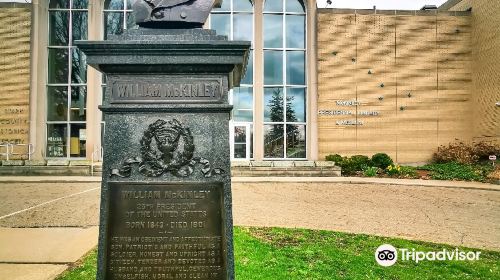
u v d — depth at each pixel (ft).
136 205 10.74
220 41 10.74
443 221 32.35
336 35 82.58
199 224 10.78
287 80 84.64
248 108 83.51
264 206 37.70
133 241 10.67
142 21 11.44
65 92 83.10
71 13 83.51
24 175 63.05
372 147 81.82
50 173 63.46
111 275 10.57
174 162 10.87
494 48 78.79
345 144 81.51
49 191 45.88
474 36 83.76
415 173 68.03
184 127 10.98
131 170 10.82
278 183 56.03
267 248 21.58
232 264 10.76
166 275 10.66
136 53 10.77
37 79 80.43
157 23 11.50
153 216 10.74
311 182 57.16
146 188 10.78
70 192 45.09
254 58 83.10
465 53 84.17
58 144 82.38
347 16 82.89
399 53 83.05
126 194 10.75
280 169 66.59
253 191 48.21
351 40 82.64
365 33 82.94
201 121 11.03
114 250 10.62
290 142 83.71
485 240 26.30
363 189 51.01
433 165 76.74
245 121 83.20
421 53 83.46
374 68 82.74
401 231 28.35
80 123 82.58
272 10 85.10
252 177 63.26
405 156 82.12
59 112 82.74
